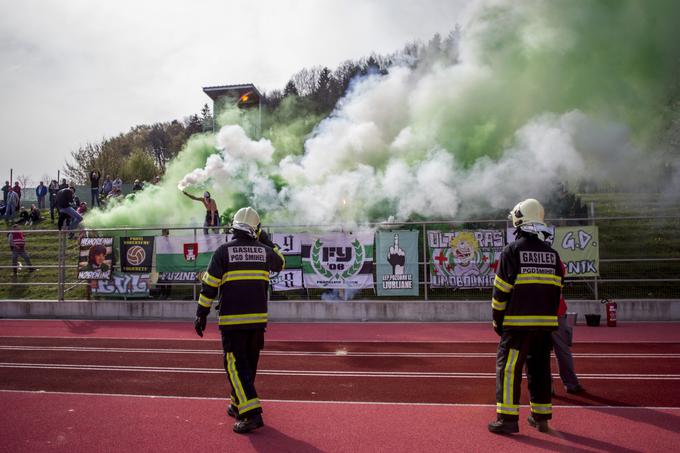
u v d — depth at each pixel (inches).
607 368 313.9
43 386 285.1
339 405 241.8
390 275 525.7
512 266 198.1
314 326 493.0
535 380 203.3
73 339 442.9
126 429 211.2
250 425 201.9
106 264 571.2
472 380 289.9
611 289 541.6
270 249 221.5
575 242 506.3
